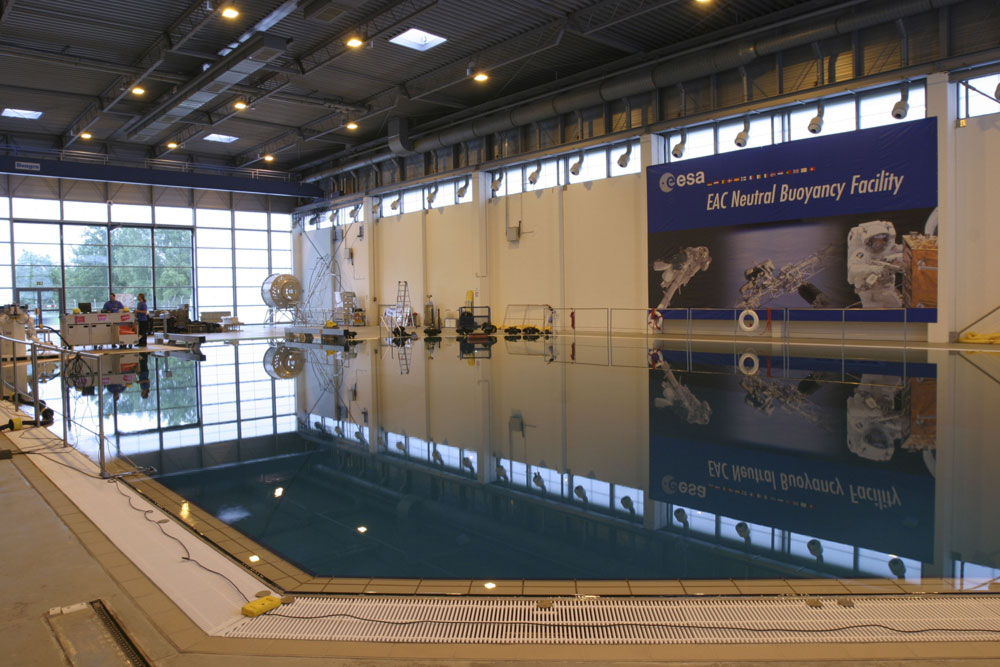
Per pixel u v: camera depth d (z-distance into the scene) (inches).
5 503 148.3
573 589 105.4
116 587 102.7
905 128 474.3
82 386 363.9
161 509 147.7
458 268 824.3
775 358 420.5
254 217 1061.1
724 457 189.8
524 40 540.1
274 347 611.2
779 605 96.3
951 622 89.1
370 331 838.5
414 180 851.4
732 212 569.9
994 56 428.5
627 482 168.6
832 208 514.0
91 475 174.4
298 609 96.7
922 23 464.1
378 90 671.1
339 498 158.9
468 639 86.5
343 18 495.2
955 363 370.9
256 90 625.0
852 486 159.2
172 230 976.3
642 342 564.1
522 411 266.1
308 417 264.5
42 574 108.1
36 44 539.5
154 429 243.4
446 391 321.7
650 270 628.1
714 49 534.0
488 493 162.1
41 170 761.6
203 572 110.0
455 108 750.5
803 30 488.1
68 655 81.7
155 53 553.0
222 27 512.4
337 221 1018.7
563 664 79.2
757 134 564.7
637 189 645.3
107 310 563.2
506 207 768.3
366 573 112.9
